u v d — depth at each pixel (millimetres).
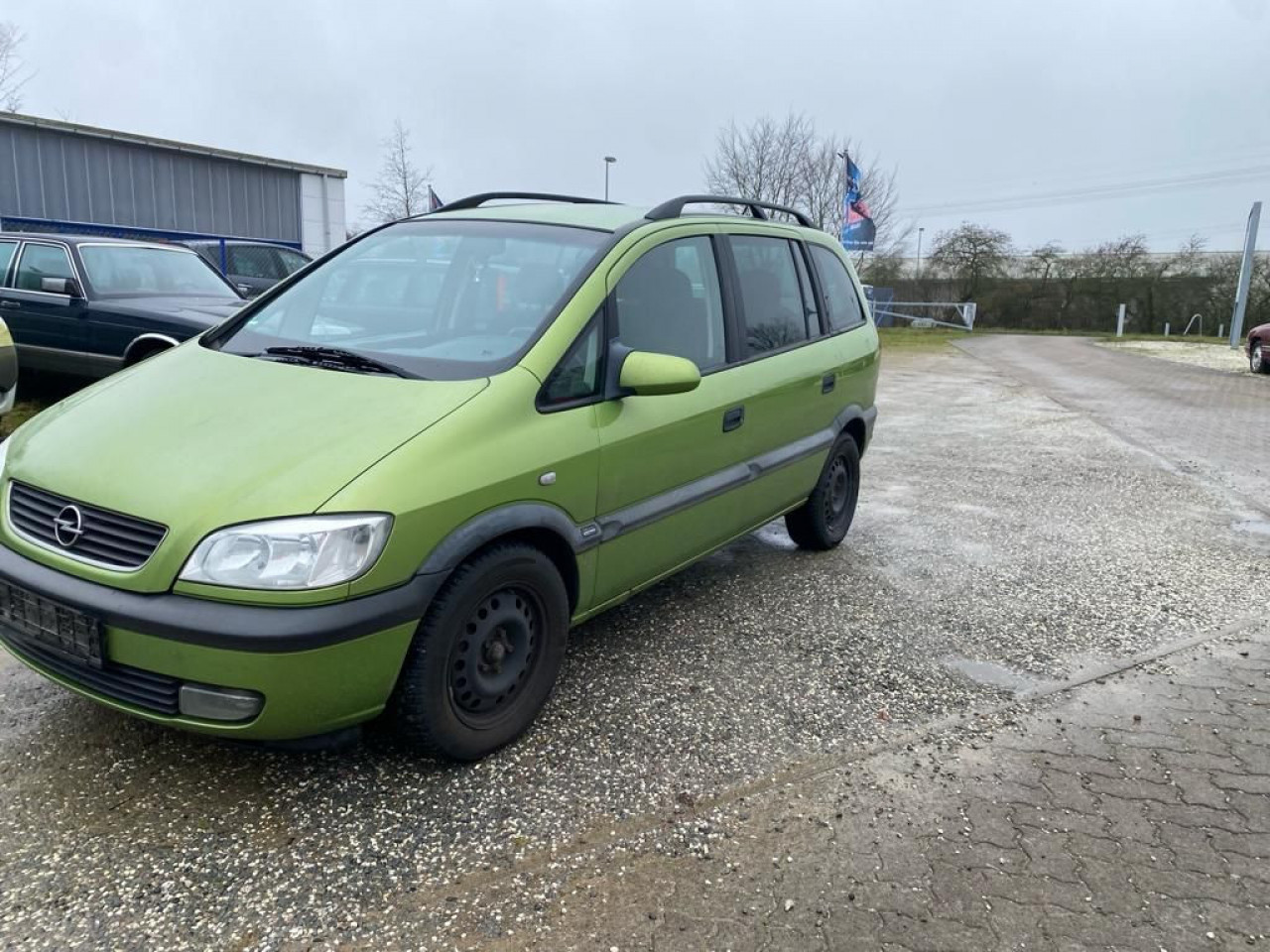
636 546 3639
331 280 3977
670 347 3801
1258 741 3484
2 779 2889
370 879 2533
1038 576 5336
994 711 3656
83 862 2547
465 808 2859
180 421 2928
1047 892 2596
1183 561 5691
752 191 36656
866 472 8195
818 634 4352
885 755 3289
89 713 3291
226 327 3852
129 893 2434
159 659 2537
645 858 2668
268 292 4078
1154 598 5023
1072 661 4164
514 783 3004
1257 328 19609
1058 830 2883
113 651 2594
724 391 4043
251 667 2475
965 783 3127
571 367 3264
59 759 3014
